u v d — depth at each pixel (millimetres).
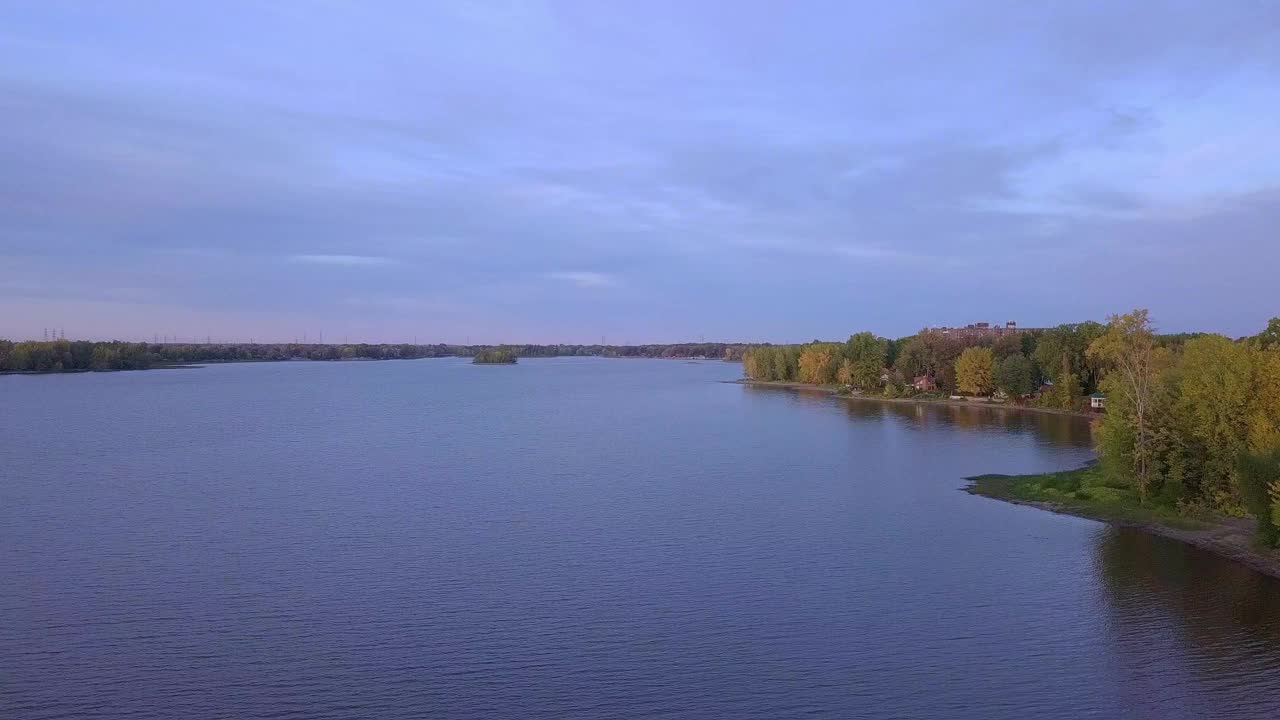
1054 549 46281
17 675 30906
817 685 30359
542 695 29688
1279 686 29906
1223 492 51688
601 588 40188
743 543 47844
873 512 55656
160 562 44281
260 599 38688
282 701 29141
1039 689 29938
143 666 31750
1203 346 56031
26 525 52219
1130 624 35438
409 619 36375
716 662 32219
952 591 39625
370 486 65312
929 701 29172
